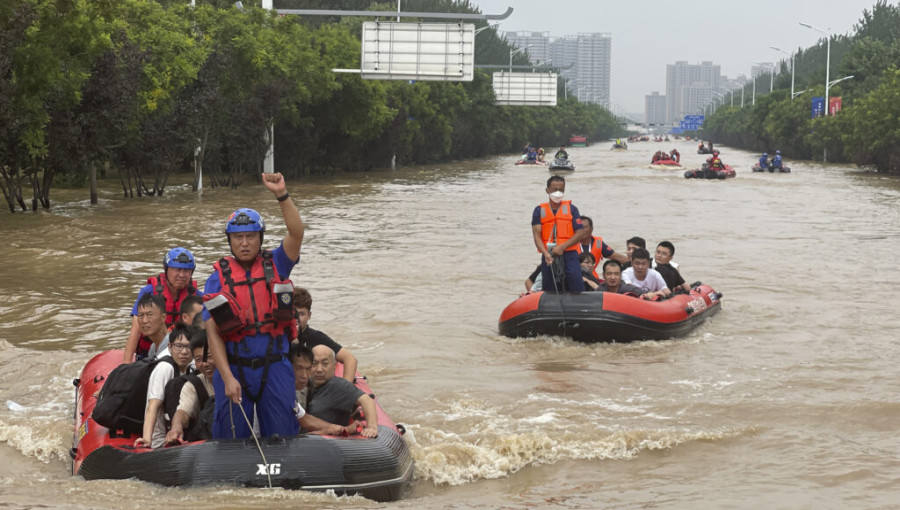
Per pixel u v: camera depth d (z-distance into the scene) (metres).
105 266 18.14
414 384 10.30
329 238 23.58
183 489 6.42
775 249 22.23
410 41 47.91
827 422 8.95
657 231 25.94
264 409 6.64
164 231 24.12
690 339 12.83
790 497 6.92
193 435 7.02
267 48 42.56
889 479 7.36
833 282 17.52
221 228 24.94
